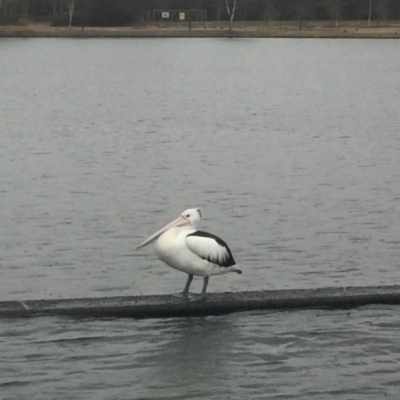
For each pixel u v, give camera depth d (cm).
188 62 6619
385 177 2039
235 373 920
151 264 1323
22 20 10181
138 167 2134
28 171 2061
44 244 1434
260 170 2114
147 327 996
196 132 2855
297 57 7219
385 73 5856
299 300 1023
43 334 977
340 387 898
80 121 3153
